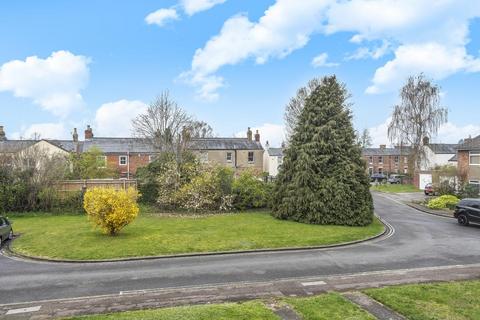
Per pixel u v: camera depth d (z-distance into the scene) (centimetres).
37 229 1977
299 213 2245
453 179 3662
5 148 2966
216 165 2873
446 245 1672
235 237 1734
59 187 2656
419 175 5188
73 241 1633
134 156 4800
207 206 2689
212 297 961
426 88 4772
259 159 5359
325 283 1079
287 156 2462
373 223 2270
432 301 892
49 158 2808
